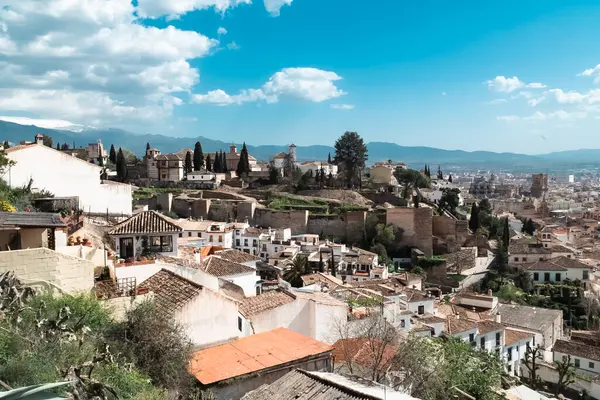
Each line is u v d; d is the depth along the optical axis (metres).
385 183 129.75
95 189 44.72
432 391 19.28
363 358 19.81
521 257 94.06
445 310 48.31
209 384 14.77
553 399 26.98
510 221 133.75
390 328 22.19
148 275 20.77
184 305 16.72
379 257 85.00
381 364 19.50
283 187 123.19
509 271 90.25
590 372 44.88
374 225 95.06
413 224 93.12
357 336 22.28
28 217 20.14
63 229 21.45
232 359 16.30
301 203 109.31
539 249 95.25
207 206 98.50
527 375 43.66
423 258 87.25
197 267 23.81
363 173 143.25
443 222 98.31
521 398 24.98
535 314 55.94
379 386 14.29
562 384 40.50
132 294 17.41
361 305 28.47
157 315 15.57
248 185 127.31
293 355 16.78
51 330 13.13
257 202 107.19
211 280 22.19
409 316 35.50
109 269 19.83
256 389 14.41
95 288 17.83
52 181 41.78
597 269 88.19
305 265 64.31
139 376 13.52
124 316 16.08
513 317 55.59
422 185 138.88
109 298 16.86
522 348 45.94
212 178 121.75
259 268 51.94
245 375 15.38
